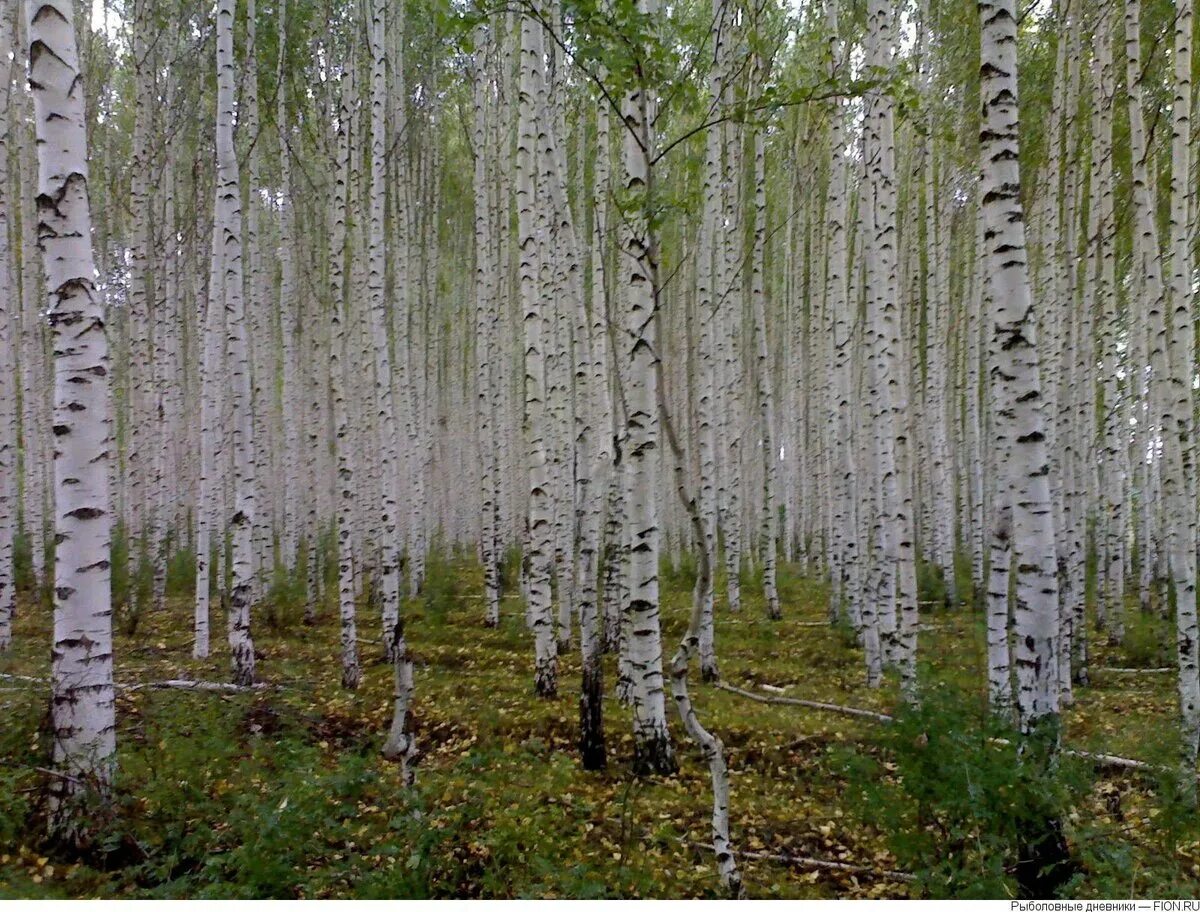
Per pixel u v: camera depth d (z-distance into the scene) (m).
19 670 8.90
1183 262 7.10
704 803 6.23
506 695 9.08
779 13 12.59
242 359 9.42
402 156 16.06
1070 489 9.73
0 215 10.34
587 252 14.54
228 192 9.38
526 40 8.12
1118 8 11.45
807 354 21.30
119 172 18.36
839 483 13.09
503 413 17.55
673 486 18.80
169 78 14.76
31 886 4.09
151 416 17.47
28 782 5.11
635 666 6.83
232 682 9.04
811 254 17.55
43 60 4.78
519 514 20.78
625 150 6.61
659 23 5.23
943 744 4.34
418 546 16.64
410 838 4.33
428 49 16.48
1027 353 4.75
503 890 4.26
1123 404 16.50
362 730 7.77
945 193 15.67
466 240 23.62
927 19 12.58
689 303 19.20
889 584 9.78
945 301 14.97
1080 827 4.57
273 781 5.12
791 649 11.84
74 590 4.74
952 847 4.38
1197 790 5.33
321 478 18.64
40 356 16.48
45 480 18.83
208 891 3.88
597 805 6.09
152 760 5.43
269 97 15.01
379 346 9.88
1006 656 6.70
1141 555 15.57
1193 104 11.27
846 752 5.04
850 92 5.52
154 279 16.53
